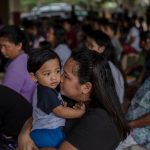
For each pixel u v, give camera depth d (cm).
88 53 231
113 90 230
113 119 228
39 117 247
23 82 365
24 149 252
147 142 324
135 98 338
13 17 1580
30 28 952
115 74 392
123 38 1061
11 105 301
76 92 231
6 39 374
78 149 218
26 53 383
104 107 227
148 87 329
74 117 236
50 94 243
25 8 3391
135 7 2736
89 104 233
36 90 253
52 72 251
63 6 2500
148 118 321
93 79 224
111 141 224
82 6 2869
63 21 1166
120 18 1443
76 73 226
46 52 253
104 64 229
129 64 788
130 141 310
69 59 233
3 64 646
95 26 984
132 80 606
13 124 300
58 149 227
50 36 658
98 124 221
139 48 949
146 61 596
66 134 243
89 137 219
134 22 1284
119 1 2811
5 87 308
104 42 431
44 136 245
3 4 1456
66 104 249
